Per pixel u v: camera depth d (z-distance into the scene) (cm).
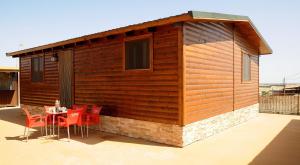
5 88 1989
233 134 952
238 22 1042
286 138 890
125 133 910
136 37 859
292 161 641
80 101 1103
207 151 723
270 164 620
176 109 761
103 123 993
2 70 1853
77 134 944
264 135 937
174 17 704
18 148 761
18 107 1958
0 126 1122
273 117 1442
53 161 644
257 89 1514
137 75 867
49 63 1284
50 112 898
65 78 1182
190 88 777
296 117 1437
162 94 795
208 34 894
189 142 785
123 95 917
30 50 1330
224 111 1029
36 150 739
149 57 830
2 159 661
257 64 1520
